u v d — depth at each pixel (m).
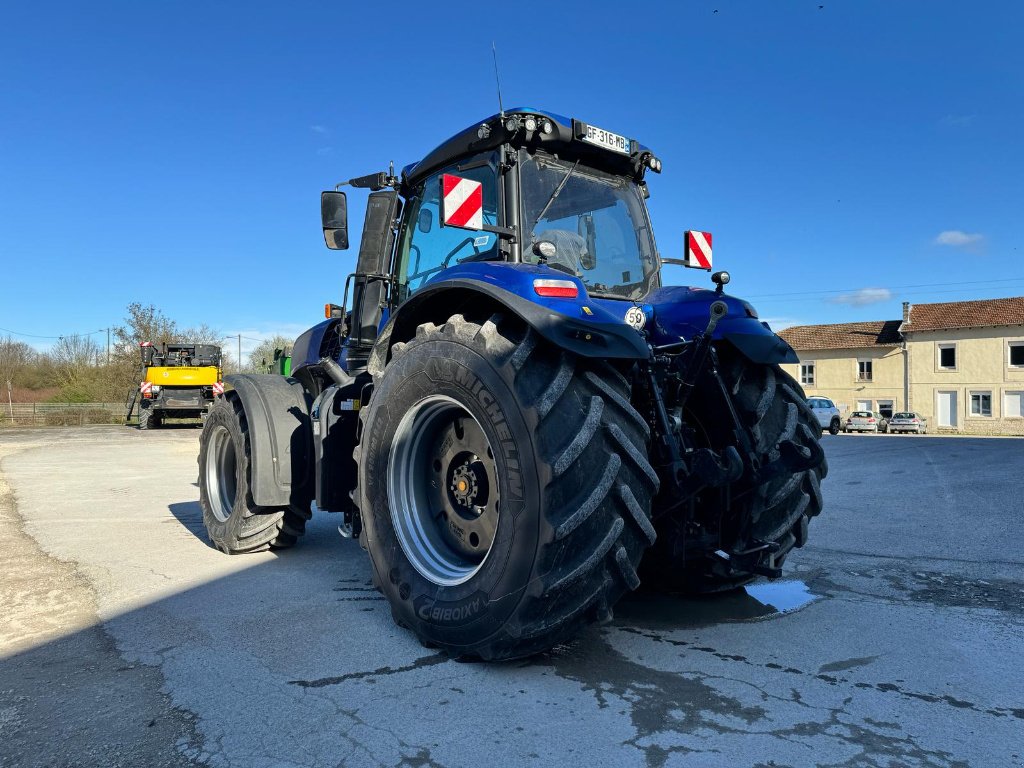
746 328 3.12
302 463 4.35
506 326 2.66
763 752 1.95
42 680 2.51
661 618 3.15
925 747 1.98
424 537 2.90
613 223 3.66
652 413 2.79
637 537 2.44
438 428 2.97
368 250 3.99
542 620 2.35
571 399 2.40
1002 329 36.81
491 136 3.25
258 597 3.56
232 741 2.05
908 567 4.08
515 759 1.93
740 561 2.94
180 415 23.34
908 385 39.66
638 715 2.19
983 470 9.66
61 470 10.04
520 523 2.35
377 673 2.54
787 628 3.01
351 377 4.00
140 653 2.77
